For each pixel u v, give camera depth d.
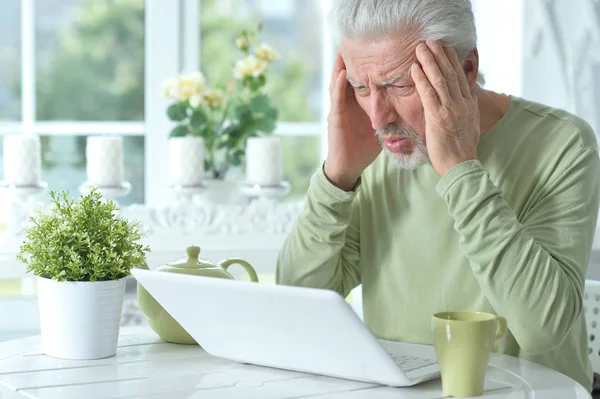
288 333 1.31
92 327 1.44
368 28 1.46
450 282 1.66
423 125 1.52
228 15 5.62
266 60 3.01
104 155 2.73
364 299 1.78
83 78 3.57
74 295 1.42
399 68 1.47
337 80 1.65
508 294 1.43
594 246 2.93
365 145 1.67
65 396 1.24
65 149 3.56
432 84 1.46
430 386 1.31
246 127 3.00
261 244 2.73
